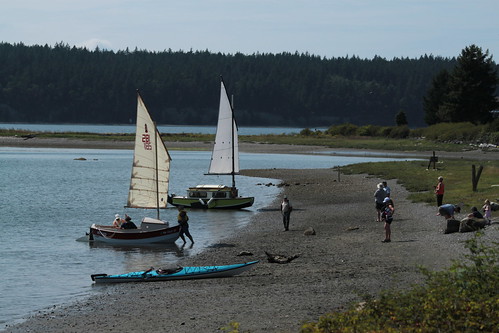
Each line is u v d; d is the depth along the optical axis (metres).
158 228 45.47
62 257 40.12
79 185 88.12
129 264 37.75
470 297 19.06
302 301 25.72
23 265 37.47
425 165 103.44
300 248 39.56
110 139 199.12
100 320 25.02
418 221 47.44
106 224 54.94
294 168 115.56
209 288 29.83
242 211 64.25
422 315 18.00
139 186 50.62
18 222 55.06
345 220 52.12
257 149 170.25
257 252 39.38
